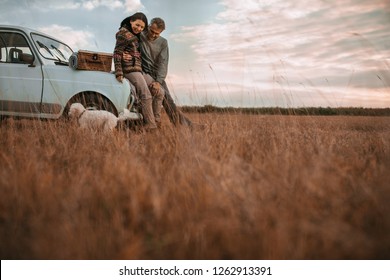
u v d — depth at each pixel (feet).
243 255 6.68
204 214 7.79
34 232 7.29
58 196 8.71
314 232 6.94
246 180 9.21
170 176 10.30
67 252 6.60
